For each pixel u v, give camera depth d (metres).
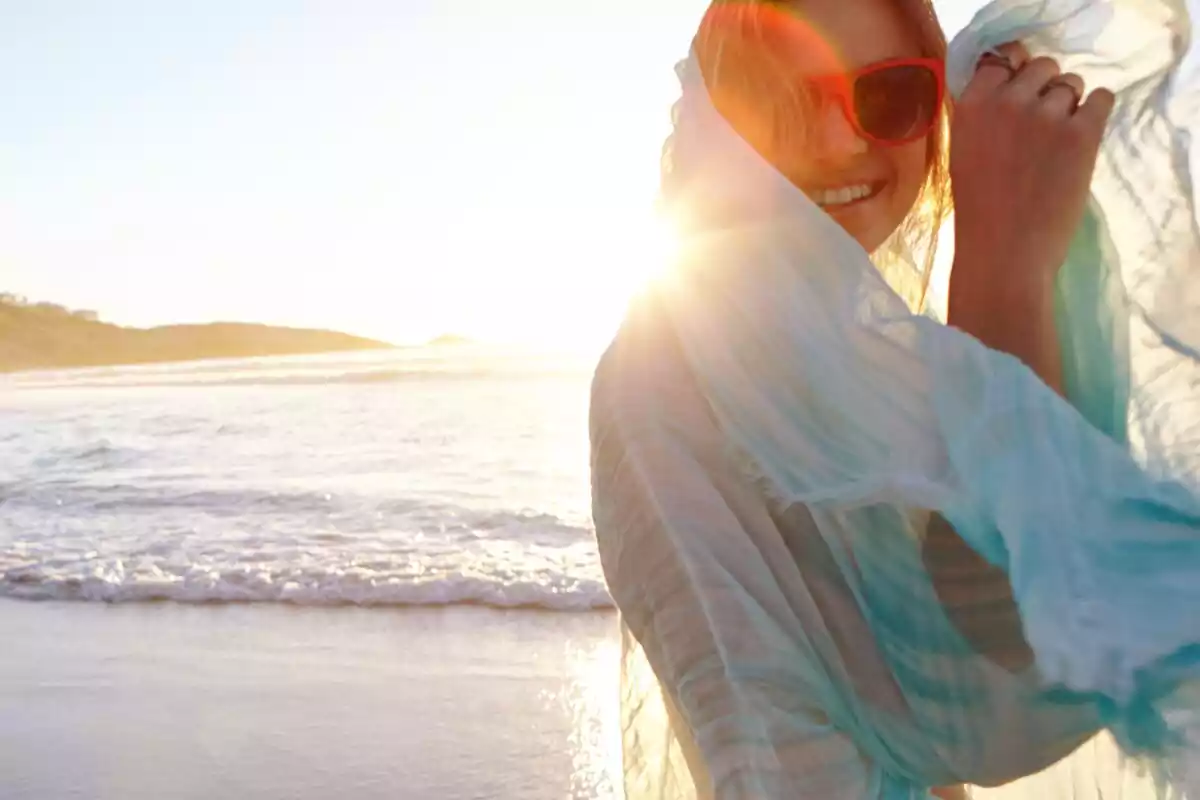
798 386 1.01
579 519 10.10
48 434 18.72
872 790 1.04
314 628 7.25
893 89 1.22
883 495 0.97
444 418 19.33
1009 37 1.17
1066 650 0.88
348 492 11.85
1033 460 0.93
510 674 6.21
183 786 4.91
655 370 1.14
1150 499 0.92
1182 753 0.89
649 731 1.25
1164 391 1.13
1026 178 1.09
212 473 13.77
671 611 1.05
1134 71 1.16
